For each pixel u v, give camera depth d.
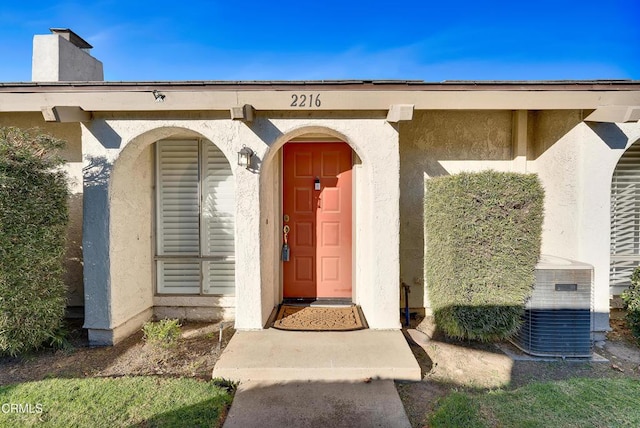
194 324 5.16
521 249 3.90
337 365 3.41
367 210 4.59
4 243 3.53
